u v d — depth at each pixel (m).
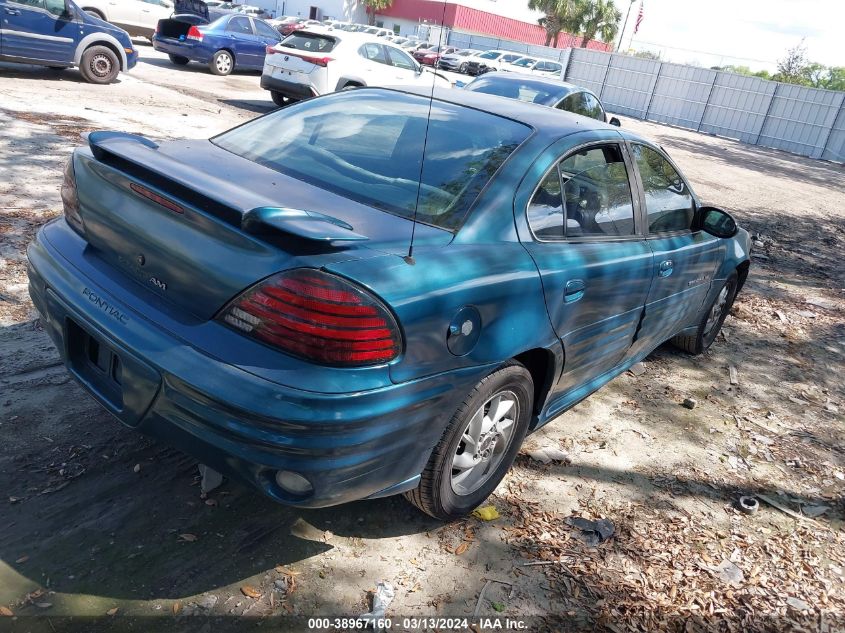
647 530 3.05
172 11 19.09
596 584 2.68
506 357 2.58
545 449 3.55
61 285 2.48
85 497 2.65
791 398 4.74
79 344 2.53
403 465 2.37
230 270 2.09
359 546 2.66
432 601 2.47
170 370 2.08
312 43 12.57
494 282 2.45
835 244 10.58
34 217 5.19
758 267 8.23
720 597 2.72
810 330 6.23
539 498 3.15
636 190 3.60
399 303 2.09
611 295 3.20
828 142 27.05
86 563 2.36
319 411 1.97
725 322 6.07
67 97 10.00
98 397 2.42
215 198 2.07
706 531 3.12
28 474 2.71
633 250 3.40
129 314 2.25
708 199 12.30
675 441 3.90
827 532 3.27
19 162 6.48
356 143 2.98
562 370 3.07
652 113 30.88
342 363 2.01
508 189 2.73
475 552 2.74
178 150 2.85
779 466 3.81
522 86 10.45
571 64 32.47
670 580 2.77
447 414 2.43
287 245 2.06
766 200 13.57
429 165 2.81
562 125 3.21
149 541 2.50
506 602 2.52
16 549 2.37
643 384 4.58
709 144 24.11
